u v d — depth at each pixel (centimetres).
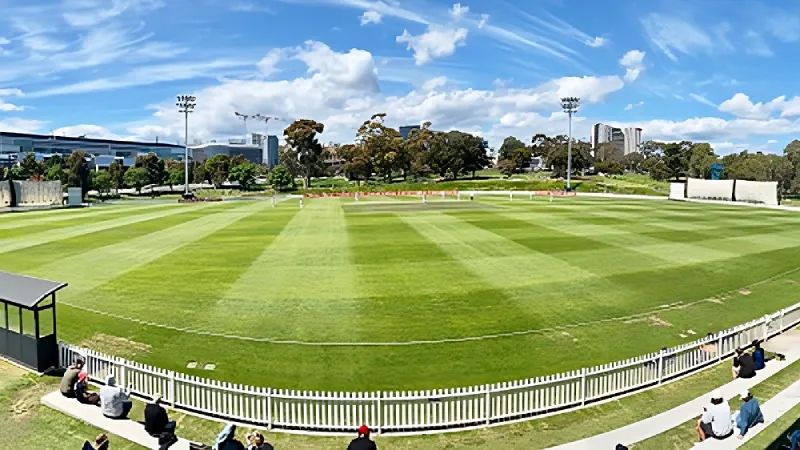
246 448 1305
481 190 12838
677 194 10219
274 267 3409
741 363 1775
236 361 1970
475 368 1914
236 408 1548
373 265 3438
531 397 1556
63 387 1644
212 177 17450
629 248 4038
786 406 1548
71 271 3350
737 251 4019
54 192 9850
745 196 9288
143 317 2439
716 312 2538
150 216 6850
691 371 1875
